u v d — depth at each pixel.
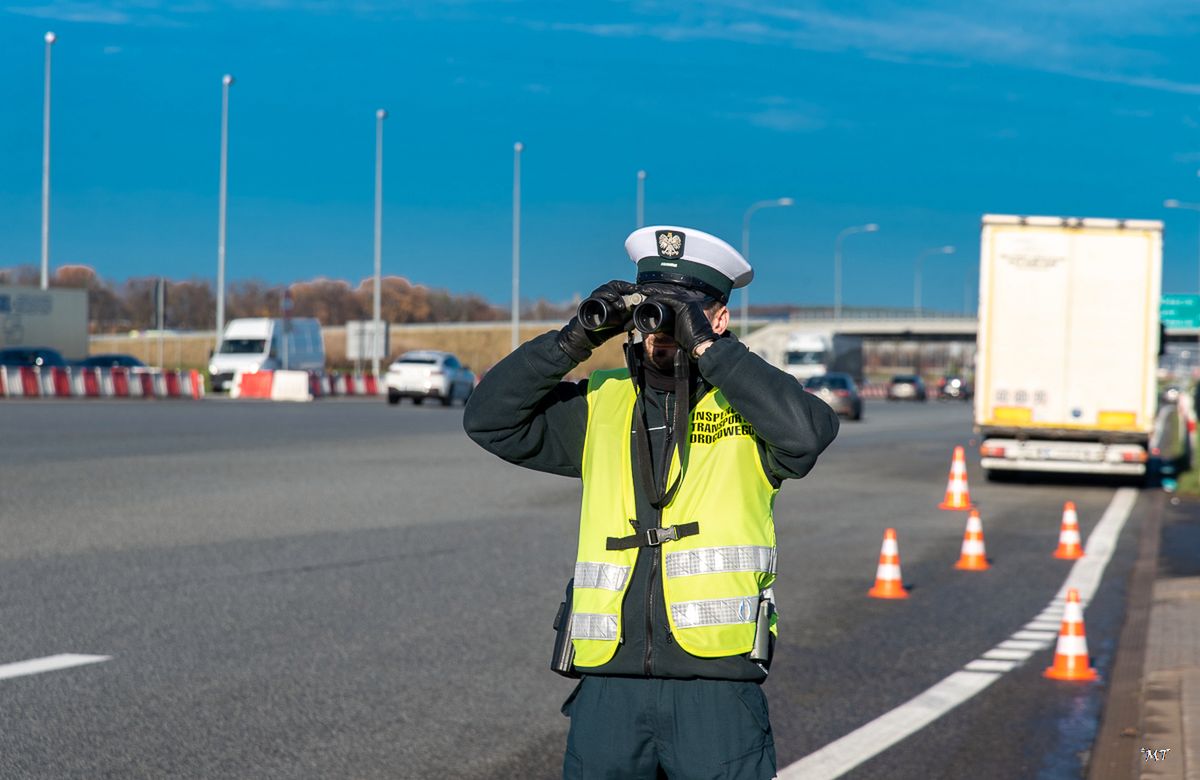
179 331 178.12
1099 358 33.09
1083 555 20.86
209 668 11.39
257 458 32.25
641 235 5.29
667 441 5.12
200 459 31.25
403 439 40.72
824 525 24.03
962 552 19.42
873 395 138.50
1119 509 28.69
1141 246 32.84
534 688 11.05
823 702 11.05
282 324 79.06
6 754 8.88
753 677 4.96
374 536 19.80
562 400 5.48
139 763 8.79
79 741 9.21
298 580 15.79
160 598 14.36
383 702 10.48
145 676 11.05
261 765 8.82
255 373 73.69
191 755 8.98
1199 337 89.19
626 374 5.41
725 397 4.96
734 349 4.93
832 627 14.41
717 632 4.88
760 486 5.11
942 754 9.55
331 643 12.50
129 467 28.61
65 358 80.56
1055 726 10.36
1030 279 33.34
